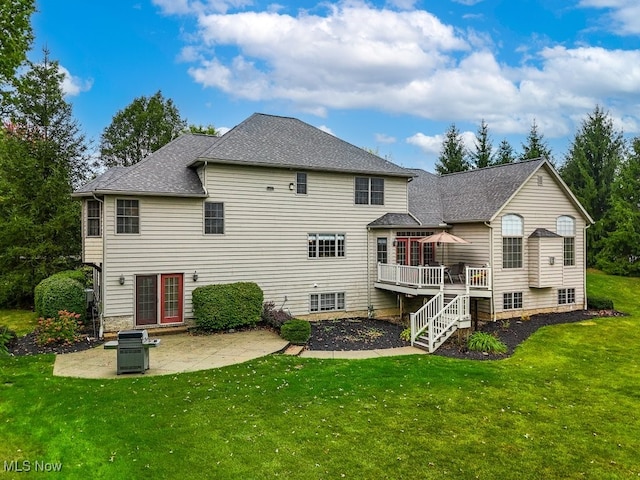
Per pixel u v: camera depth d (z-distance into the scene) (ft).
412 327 46.09
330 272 60.13
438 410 27.76
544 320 60.08
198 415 25.68
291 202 57.21
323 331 52.29
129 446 21.72
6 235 67.05
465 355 42.37
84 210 50.52
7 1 40.09
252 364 36.86
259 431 23.86
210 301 48.70
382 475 19.86
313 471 19.97
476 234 61.77
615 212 98.32
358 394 30.17
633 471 20.94
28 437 22.58
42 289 51.01
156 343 34.27
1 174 67.21
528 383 33.86
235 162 52.16
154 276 49.44
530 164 64.23
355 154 64.75
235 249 53.78
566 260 66.69
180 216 50.62
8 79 43.11
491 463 21.30
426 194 73.31
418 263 64.90
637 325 57.67
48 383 30.99
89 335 47.55
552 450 22.86
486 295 53.57
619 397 31.07
